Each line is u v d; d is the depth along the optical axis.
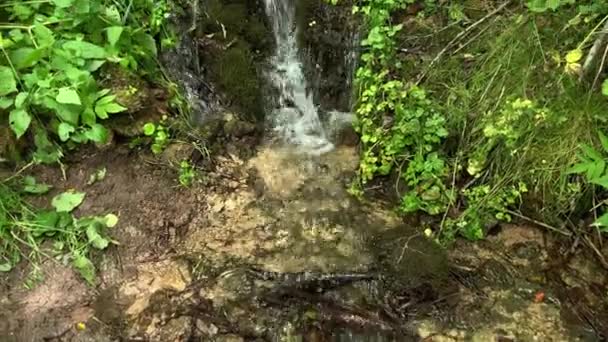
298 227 3.32
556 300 2.94
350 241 3.24
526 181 3.18
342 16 3.87
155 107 3.48
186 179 3.42
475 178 3.29
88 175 3.28
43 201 3.13
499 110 3.21
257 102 3.92
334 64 3.96
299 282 2.98
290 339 2.72
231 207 3.41
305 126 3.98
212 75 3.82
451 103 3.38
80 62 3.12
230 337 2.72
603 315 2.88
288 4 3.97
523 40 3.31
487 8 3.63
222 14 3.85
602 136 2.74
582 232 3.18
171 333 2.73
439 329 2.78
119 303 2.86
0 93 2.92
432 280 3.01
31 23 3.23
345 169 3.70
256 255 3.15
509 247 3.20
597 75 3.02
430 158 3.34
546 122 3.10
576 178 3.06
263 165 3.70
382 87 3.45
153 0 3.66
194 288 2.94
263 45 3.96
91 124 3.14
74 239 3.02
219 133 3.73
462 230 3.23
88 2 3.21
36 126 3.15
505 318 2.84
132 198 3.27
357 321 2.79
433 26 3.69
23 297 2.84
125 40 3.36
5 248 2.93
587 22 3.21
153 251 3.12
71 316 2.78
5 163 3.14
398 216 3.39
